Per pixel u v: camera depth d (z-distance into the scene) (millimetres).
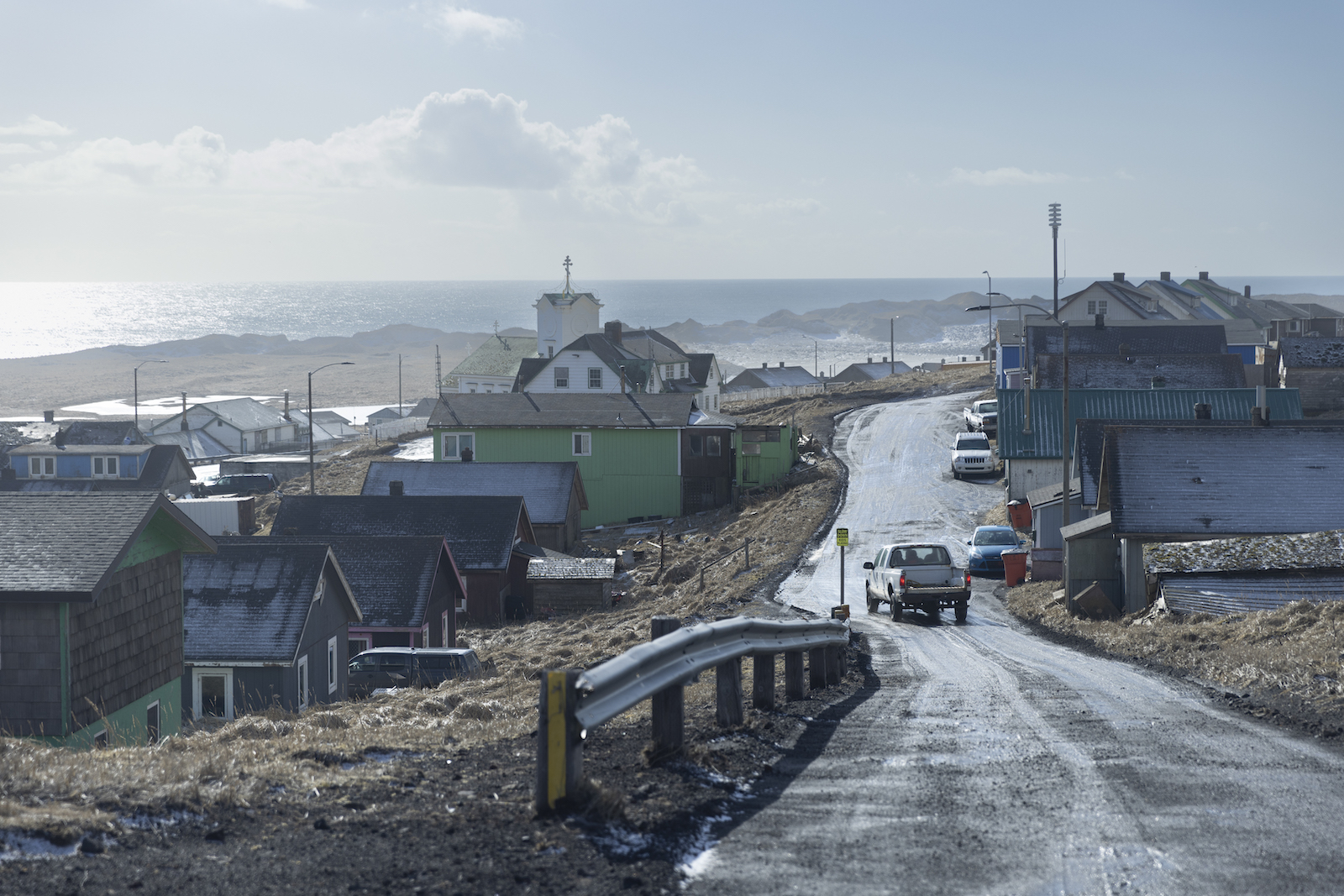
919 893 5953
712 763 8844
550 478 59281
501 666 29359
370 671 28906
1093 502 37594
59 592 16672
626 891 5855
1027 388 53281
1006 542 41375
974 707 13094
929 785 8531
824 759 9617
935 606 28453
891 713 12578
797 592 36406
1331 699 12648
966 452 61500
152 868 6059
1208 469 31031
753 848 6742
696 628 9359
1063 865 6445
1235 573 25953
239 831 6906
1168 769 9117
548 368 93188
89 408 171375
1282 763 9367
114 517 18641
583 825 6855
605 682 7277
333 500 51469
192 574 28875
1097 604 28531
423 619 36812
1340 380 70812
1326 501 29797
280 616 27828
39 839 6316
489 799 7621
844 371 151750
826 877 6207
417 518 50375
